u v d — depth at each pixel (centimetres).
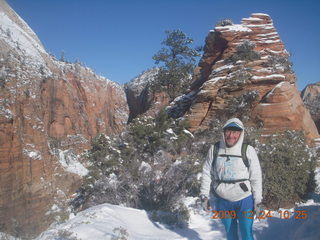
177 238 510
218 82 1770
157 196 765
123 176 859
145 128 1336
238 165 382
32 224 893
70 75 4378
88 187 1263
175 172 807
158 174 836
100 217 536
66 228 495
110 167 1279
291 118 1478
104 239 447
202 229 585
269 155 758
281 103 1499
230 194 387
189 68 3253
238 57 1803
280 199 709
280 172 720
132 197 772
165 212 649
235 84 1662
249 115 1558
